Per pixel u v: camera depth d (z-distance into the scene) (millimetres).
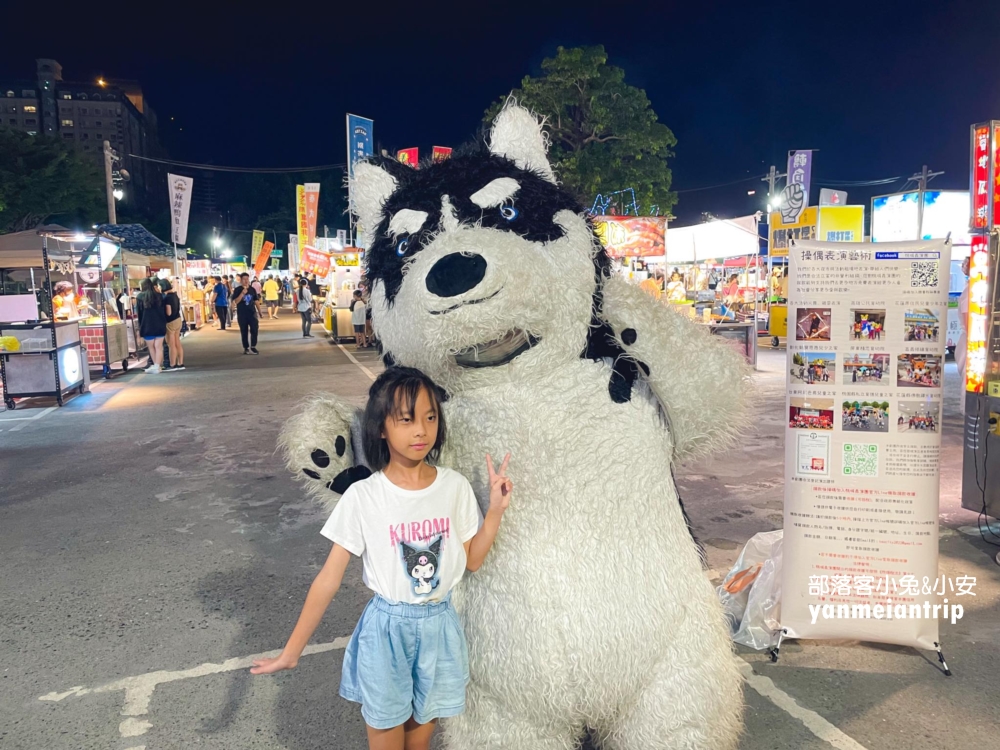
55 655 3373
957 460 6371
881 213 17422
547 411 2082
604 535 2111
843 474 3131
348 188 2707
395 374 2002
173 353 13703
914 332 3008
